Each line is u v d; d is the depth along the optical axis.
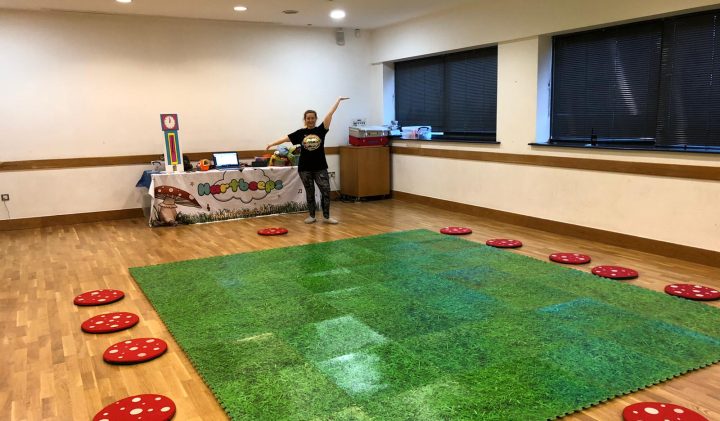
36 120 6.48
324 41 8.04
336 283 4.07
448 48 6.86
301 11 6.66
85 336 3.26
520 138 6.01
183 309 3.62
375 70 8.40
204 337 3.15
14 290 4.15
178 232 6.07
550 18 5.46
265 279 4.21
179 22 7.05
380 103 8.41
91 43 6.63
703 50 4.46
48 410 2.45
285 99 7.88
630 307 3.48
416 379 2.59
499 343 2.98
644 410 2.27
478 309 3.48
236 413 2.34
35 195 6.56
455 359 2.79
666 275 4.14
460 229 5.81
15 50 6.29
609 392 2.46
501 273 4.24
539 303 3.58
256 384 2.59
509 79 6.08
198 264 4.70
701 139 4.56
